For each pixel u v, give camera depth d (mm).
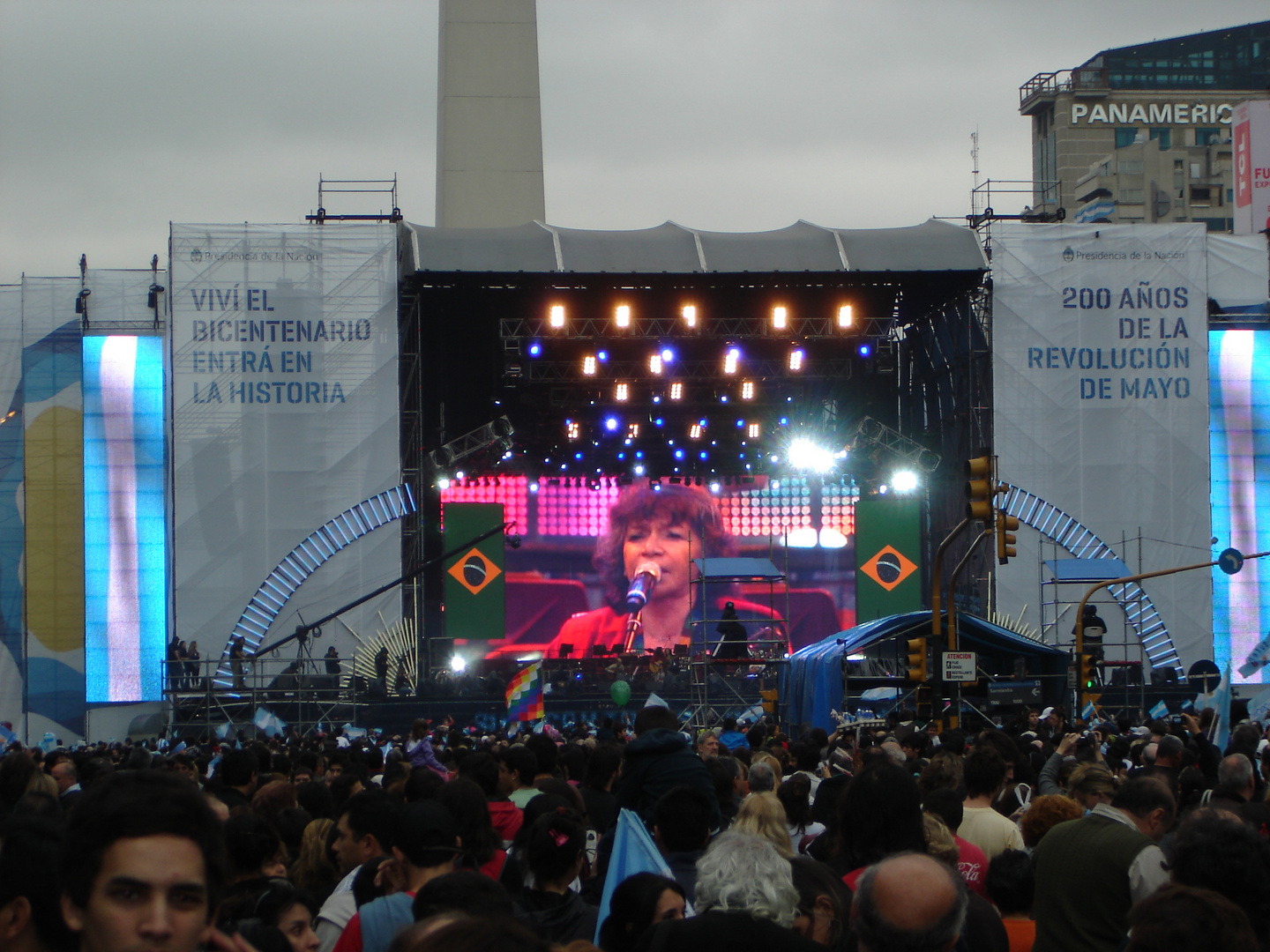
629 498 49094
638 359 49438
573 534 48781
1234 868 5293
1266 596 47750
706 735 14297
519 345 46656
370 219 46906
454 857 6574
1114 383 46719
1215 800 8742
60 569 46719
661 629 48656
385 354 45531
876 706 33312
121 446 46812
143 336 47000
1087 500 46500
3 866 3881
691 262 45594
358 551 45250
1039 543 45438
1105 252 46875
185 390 45031
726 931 5008
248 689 41438
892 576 49094
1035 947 6859
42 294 47125
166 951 3150
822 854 8055
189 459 44906
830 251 45906
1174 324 46938
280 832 8641
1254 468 48281
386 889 6578
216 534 44812
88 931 3150
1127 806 7566
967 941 5973
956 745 12953
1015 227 46750
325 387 45375
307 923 6164
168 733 40750
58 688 46375
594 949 5031
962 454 48562
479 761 9461
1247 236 49469
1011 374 46531
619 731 18656
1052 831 6977
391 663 44500
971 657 22797
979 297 47469
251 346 45250
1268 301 49125
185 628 44562
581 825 6863
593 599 48625
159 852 3160
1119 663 36969
